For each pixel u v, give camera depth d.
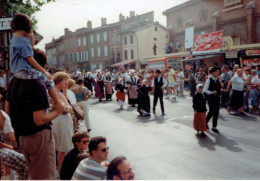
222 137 6.41
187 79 21.33
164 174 4.29
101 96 14.86
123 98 12.06
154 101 10.05
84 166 2.49
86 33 53.44
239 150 5.39
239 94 9.15
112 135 6.94
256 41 21.72
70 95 4.72
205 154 5.21
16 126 2.12
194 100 6.77
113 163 2.19
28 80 2.07
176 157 5.09
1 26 5.30
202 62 20.66
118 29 47.28
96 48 52.09
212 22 25.38
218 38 17.75
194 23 27.64
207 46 18.86
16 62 2.07
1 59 7.73
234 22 23.33
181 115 9.47
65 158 3.22
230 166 4.55
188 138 6.43
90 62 53.78
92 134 7.09
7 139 4.86
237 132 6.81
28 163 2.17
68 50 60.06
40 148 2.11
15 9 8.98
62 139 3.95
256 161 4.75
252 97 9.57
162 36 46.16
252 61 15.58
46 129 2.17
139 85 12.48
